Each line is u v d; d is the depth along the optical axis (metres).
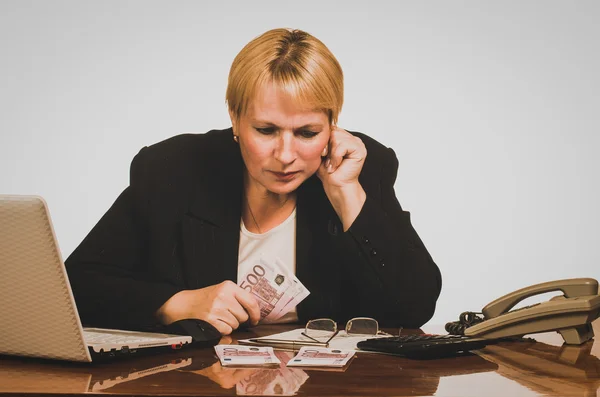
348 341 1.45
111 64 2.77
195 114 2.79
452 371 1.15
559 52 2.84
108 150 2.77
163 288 1.82
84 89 2.77
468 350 1.33
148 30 2.77
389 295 2.04
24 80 2.76
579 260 2.86
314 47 1.96
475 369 1.17
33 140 2.77
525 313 1.39
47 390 0.98
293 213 2.15
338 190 2.06
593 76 2.84
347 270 2.09
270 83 1.94
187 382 1.04
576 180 2.86
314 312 2.10
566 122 2.86
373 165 2.20
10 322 1.13
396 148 2.82
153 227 2.11
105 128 2.77
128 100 2.77
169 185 2.13
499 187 2.85
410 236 2.12
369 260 2.04
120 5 2.76
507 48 2.84
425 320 2.05
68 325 1.10
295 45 1.96
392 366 1.19
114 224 2.12
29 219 1.06
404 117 2.82
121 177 2.78
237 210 2.13
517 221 2.86
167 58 2.77
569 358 1.28
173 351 1.33
